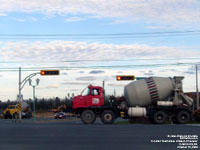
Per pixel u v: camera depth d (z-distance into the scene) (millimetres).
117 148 13039
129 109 30109
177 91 30703
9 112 56812
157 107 30266
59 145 13844
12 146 13508
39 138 16469
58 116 62875
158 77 30984
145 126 26516
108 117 30000
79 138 16516
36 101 121062
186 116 30312
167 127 25109
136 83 30516
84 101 30391
